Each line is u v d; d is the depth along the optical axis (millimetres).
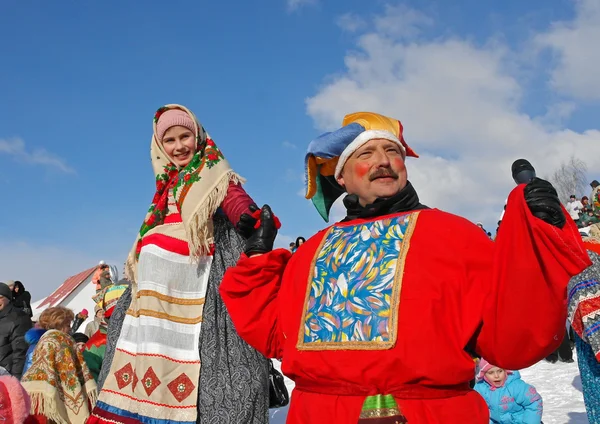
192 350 2955
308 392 1932
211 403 2842
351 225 2133
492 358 1754
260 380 2947
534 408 4570
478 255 1816
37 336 6039
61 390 4984
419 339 1740
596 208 15648
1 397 3652
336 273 1976
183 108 3328
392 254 1896
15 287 9023
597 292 2707
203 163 3156
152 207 3301
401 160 2180
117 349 3076
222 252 3150
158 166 3355
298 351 1932
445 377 1729
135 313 3107
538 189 1602
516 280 1612
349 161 2215
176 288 3033
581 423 5605
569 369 8781
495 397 4641
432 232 1908
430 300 1779
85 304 18438
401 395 1746
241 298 2238
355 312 1853
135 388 2895
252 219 2352
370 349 1776
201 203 3033
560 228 1593
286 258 2244
